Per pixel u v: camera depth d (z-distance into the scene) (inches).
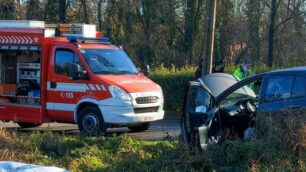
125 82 547.8
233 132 366.9
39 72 582.6
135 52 1514.5
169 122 730.2
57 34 589.9
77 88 553.9
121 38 1496.1
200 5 1552.7
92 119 544.4
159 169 339.3
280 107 343.3
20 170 245.1
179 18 1582.2
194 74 799.7
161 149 375.9
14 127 633.6
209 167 328.2
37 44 579.5
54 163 372.5
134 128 604.4
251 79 369.1
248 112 367.9
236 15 1631.4
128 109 534.3
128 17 1510.8
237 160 324.2
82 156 384.8
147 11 1531.7
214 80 402.6
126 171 345.1
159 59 1539.1
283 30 1638.8
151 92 557.3
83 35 612.7
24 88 591.5
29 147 401.1
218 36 1592.0
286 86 347.6
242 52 1636.3
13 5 1358.3
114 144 415.8
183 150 345.1
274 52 1640.0
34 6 1408.7
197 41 1569.9
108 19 1488.7
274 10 1583.4
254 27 1642.5
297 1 1624.0
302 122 319.9
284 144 318.7
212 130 359.3
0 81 608.4
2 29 605.3
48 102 573.6
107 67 561.3
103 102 537.6
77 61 557.9
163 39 1566.2
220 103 370.9
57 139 416.8
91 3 1472.7
